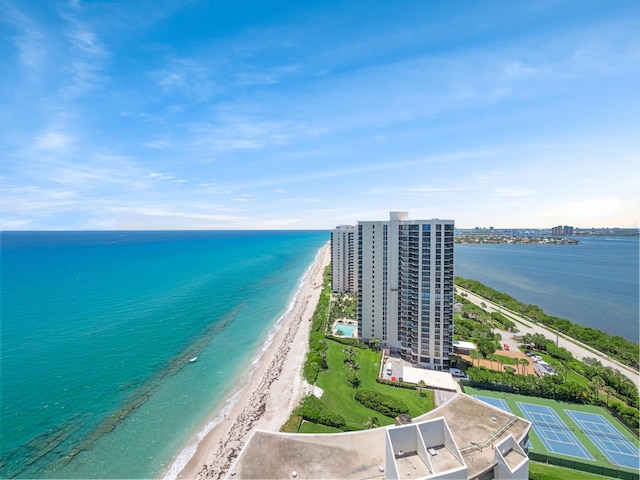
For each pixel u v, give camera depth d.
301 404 67.25
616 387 73.25
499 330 121.25
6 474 51.72
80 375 81.44
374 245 95.44
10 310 128.38
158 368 87.44
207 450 57.47
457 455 33.41
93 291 159.62
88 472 52.69
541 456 53.00
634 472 48.91
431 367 83.88
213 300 156.12
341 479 33.91
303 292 179.75
